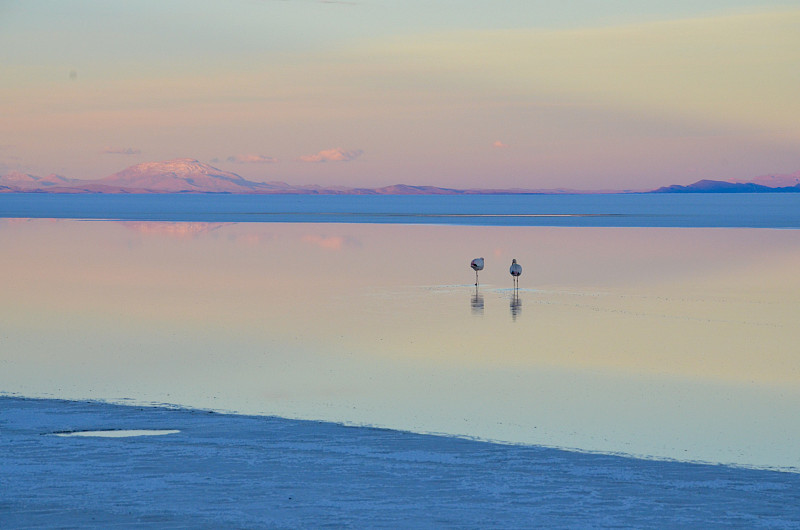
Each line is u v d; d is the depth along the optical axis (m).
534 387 38.44
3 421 31.61
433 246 122.81
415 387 38.34
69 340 50.34
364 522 21.86
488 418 33.31
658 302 65.19
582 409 34.72
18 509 22.56
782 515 22.59
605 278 81.94
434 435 30.47
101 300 67.81
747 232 154.25
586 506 23.19
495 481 25.23
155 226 179.38
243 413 33.62
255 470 26.02
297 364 43.31
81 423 31.47
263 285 77.44
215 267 93.44
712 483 25.28
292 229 168.12
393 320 57.09
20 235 147.50
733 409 34.81
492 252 112.06
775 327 53.88
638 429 31.80
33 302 66.88
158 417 32.50
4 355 45.84
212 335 51.84
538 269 90.38
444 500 23.53
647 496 24.03
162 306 64.50
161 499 23.39
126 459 26.94
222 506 22.89
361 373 41.22
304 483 24.84
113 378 40.06
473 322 56.09
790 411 34.38
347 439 29.75
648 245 123.88
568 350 46.75
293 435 30.16
